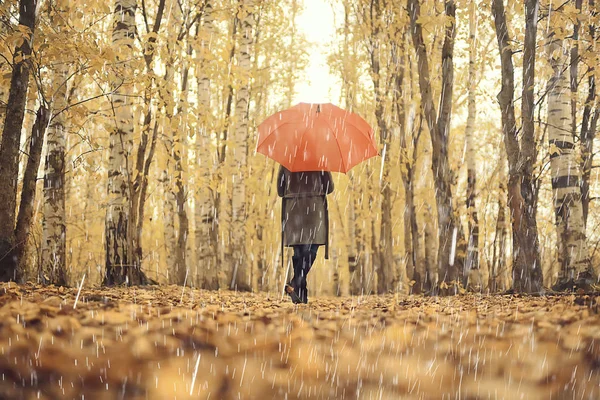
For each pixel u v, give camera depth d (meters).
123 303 6.59
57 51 8.95
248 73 13.85
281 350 3.93
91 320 4.55
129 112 12.73
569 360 3.60
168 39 12.32
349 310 7.63
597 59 13.19
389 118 24.23
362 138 8.33
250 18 21.55
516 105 20.30
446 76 14.62
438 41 21.67
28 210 9.12
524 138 11.60
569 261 13.11
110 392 2.66
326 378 3.21
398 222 34.12
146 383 2.86
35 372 2.83
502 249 20.55
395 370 3.43
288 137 8.11
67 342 3.59
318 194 8.47
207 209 21.78
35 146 9.31
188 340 4.04
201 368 3.26
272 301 10.38
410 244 25.78
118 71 10.40
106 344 3.67
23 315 4.35
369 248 30.89
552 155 13.69
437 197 14.91
